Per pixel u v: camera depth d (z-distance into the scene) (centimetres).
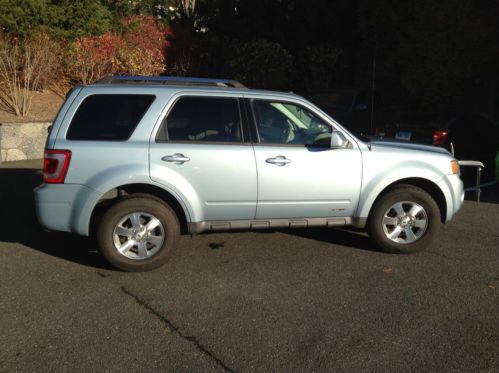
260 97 524
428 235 557
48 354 352
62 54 1455
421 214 556
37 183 928
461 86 1463
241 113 518
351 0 1964
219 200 511
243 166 508
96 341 370
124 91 502
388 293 456
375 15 1588
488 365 340
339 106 1217
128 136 492
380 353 354
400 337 377
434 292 459
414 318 407
